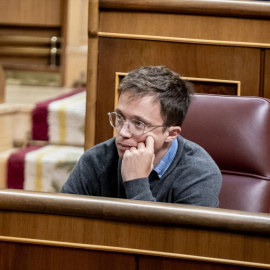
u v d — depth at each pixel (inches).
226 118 234.5
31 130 407.8
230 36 293.9
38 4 691.4
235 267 144.6
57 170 362.6
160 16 295.1
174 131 199.3
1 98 418.9
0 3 697.0
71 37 679.1
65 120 400.5
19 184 369.1
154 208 145.5
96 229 150.0
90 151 217.6
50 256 154.2
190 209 144.3
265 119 231.3
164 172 203.5
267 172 227.8
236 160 231.1
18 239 153.6
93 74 299.9
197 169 202.4
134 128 191.8
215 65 297.4
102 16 298.2
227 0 288.8
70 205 148.7
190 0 289.3
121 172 192.9
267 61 294.8
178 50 297.6
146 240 147.9
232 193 226.8
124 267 150.7
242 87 297.7
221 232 143.9
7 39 703.1
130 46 299.0
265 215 142.3
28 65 685.3
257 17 290.4
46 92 584.7
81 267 152.9
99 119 303.1
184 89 199.9
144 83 188.4
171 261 148.1
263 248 142.4
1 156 371.6
